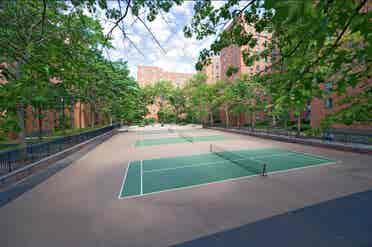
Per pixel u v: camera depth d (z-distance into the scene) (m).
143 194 8.06
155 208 6.80
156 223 5.82
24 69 4.14
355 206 6.56
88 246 4.83
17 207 6.99
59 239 5.13
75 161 14.34
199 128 51.50
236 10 4.89
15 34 5.71
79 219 6.13
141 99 62.38
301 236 5.00
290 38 3.10
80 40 8.21
